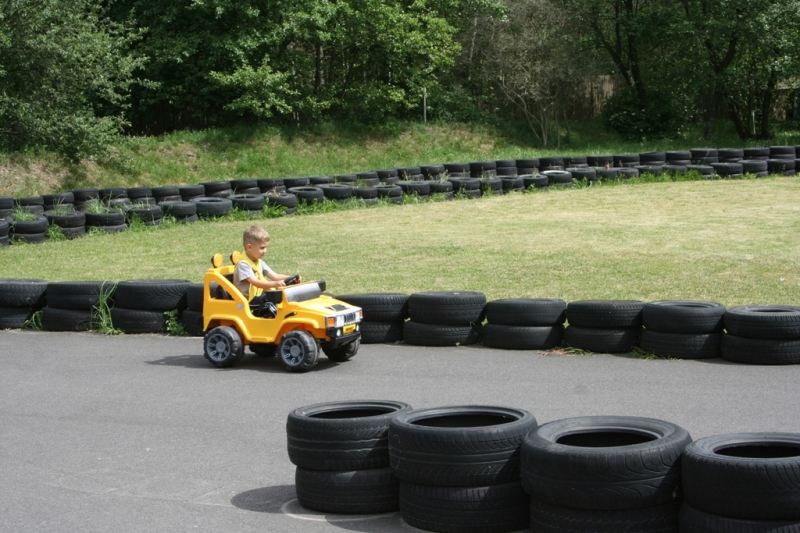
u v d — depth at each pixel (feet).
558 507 14.05
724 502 13.00
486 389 25.50
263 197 69.00
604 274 41.55
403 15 109.50
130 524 16.39
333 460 16.48
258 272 30.12
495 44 115.96
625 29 117.80
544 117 118.01
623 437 15.40
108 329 36.14
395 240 54.65
